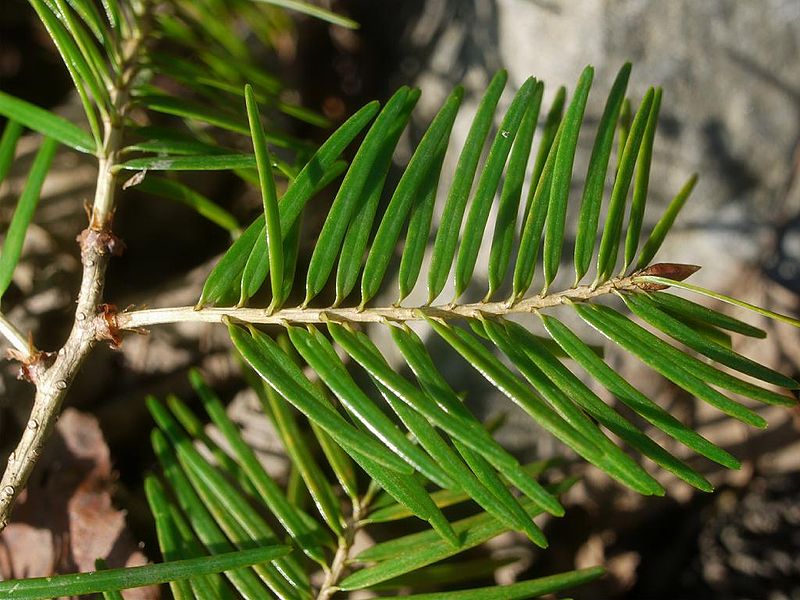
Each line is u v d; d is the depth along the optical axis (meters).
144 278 0.25
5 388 0.21
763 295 0.22
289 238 0.13
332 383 0.12
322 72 0.28
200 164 0.14
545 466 0.16
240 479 0.16
